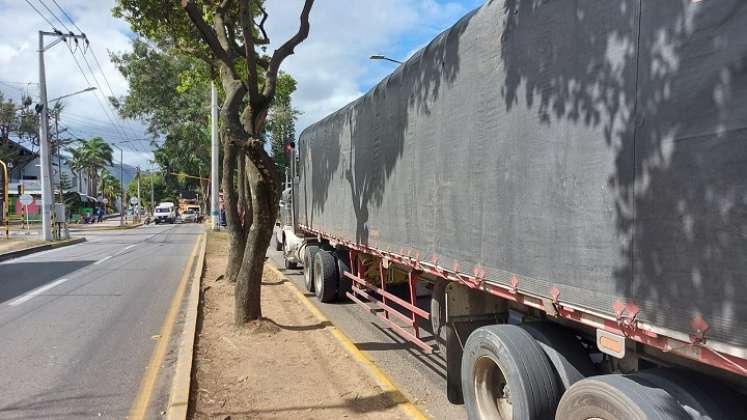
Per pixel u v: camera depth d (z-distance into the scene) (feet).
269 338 23.53
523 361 12.23
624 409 9.18
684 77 8.24
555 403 11.98
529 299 12.32
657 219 8.68
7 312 31.40
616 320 9.51
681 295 8.22
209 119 147.54
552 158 11.37
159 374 20.04
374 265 27.04
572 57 10.80
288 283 39.14
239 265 39.52
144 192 344.28
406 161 19.99
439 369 20.76
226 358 20.89
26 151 231.50
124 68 144.25
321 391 17.37
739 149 7.38
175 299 35.32
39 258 64.03
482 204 14.32
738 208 7.38
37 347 23.75
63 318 29.63
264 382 18.21
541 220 11.73
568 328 13.02
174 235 115.24
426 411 16.75
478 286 14.56
